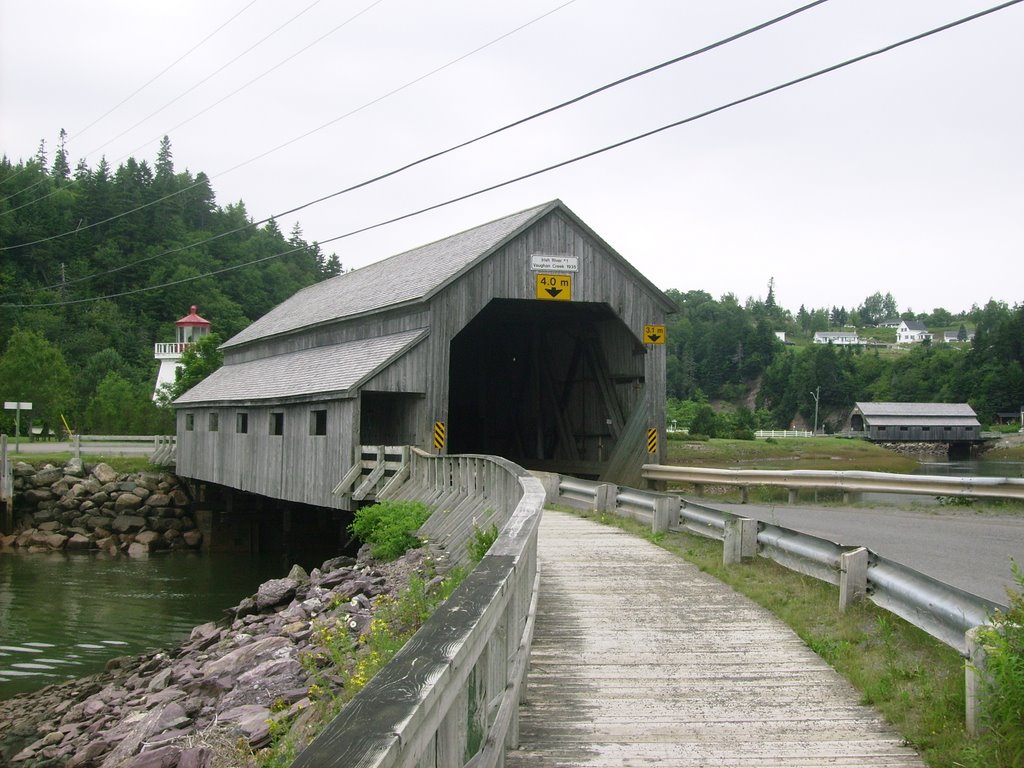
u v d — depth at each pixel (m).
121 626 18.00
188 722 9.12
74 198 107.62
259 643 10.89
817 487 18.84
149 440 47.16
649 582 10.20
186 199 117.06
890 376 125.62
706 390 146.62
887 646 6.98
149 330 92.50
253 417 25.70
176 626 18.06
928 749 5.19
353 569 14.99
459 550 12.82
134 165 124.81
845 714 5.92
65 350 81.94
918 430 91.50
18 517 32.53
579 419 26.27
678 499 13.82
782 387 132.12
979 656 5.16
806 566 9.40
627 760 5.10
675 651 7.41
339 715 2.22
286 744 6.80
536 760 5.09
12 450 38.81
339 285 32.50
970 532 13.88
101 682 12.90
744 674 6.80
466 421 31.20
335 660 8.33
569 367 26.66
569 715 5.88
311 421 21.81
